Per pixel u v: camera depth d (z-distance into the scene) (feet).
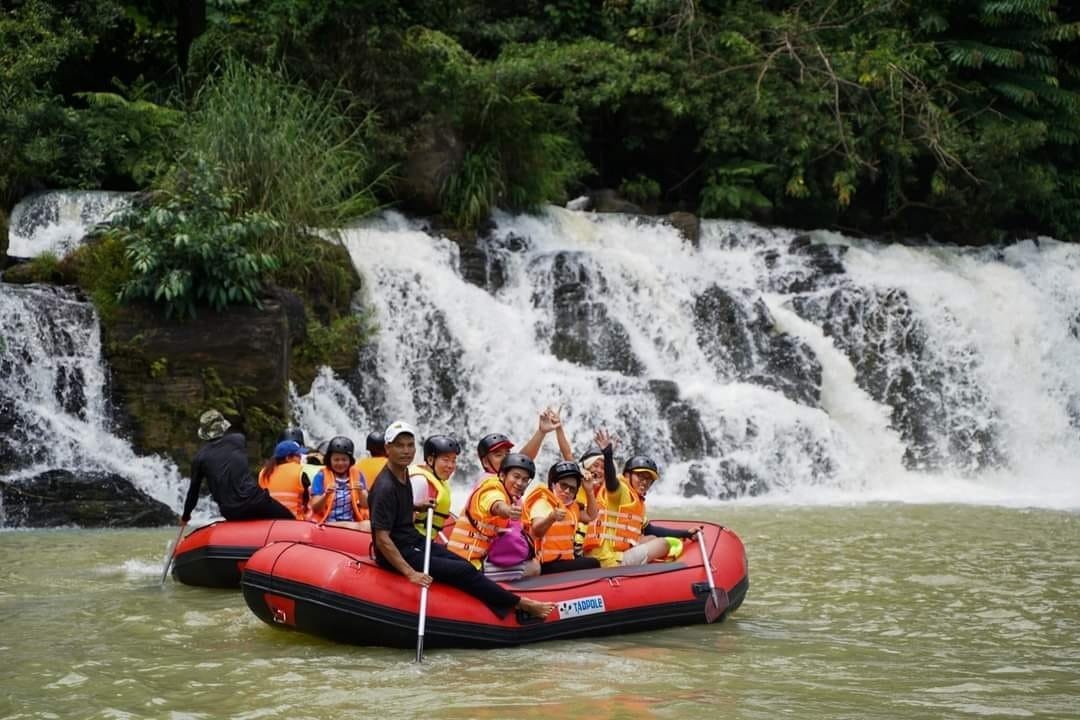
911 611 30.73
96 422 48.88
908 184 93.15
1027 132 89.97
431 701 21.68
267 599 25.75
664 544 29.53
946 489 63.77
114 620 28.81
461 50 74.59
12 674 23.76
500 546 27.04
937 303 74.38
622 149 92.43
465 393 60.03
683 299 68.28
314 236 58.23
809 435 61.57
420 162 69.67
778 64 89.40
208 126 59.06
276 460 35.76
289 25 69.67
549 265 66.69
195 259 49.96
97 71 85.46
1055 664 25.12
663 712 21.11
